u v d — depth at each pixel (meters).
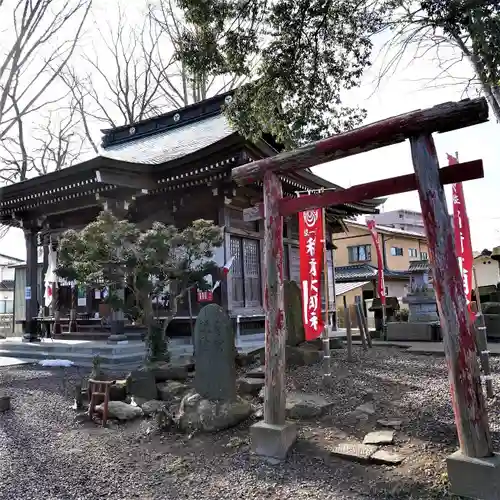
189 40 8.02
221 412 5.30
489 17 5.51
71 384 8.17
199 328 5.82
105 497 3.86
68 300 14.70
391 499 3.49
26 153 24.55
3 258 34.03
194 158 11.09
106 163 10.84
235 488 3.89
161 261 7.20
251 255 13.10
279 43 7.65
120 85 26.73
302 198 4.68
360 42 7.55
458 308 3.57
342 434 4.79
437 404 5.34
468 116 3.57
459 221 5.54
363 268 27.30
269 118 8.59
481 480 3.34
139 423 5.78
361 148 4.28
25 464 4.58
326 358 6.38
